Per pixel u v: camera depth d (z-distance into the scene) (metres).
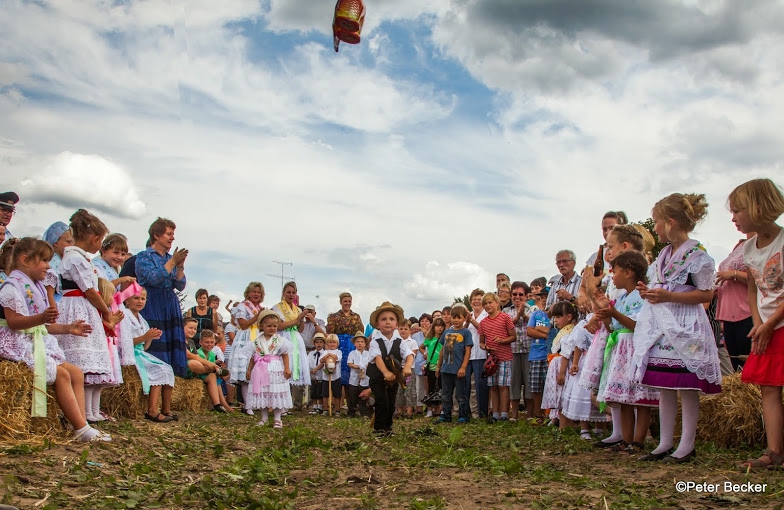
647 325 5.49
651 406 6.04
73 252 6.59
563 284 9.90
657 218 5.70
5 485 3.71
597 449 6.39
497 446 6.91
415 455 5.86
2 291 5.36
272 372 9.14
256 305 12.27
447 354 10.97
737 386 6.21
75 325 5.79
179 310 8.93
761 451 5.82
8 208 7.13
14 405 5.21
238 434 7.38
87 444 5.35
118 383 7.05
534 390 9.95
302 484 4.45
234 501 3.80
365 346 13.38
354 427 9.38
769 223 5.05
